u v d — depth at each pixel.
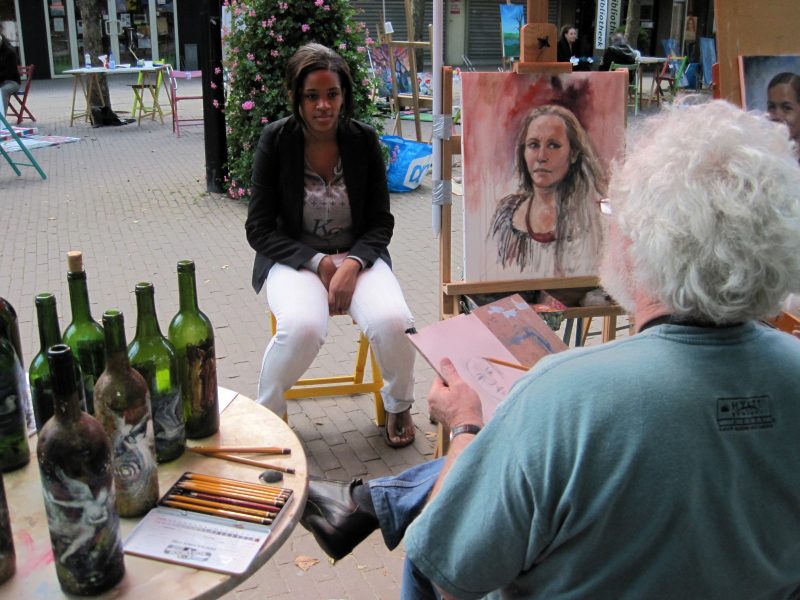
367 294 2.95
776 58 2.67
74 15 19.36
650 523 0.98
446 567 1.09
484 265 2.72
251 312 4.68
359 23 7.51
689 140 1.05
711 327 1.04
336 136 3.00
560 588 1.05
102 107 12.37
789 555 1.05
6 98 11.84
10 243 6.11
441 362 1.71
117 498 1.33
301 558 2.57
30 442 1.60
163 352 1.50
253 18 6.90
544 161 2.68
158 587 1.18
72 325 1.52
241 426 1.67
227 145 7.80
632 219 1.07
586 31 17.72
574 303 2.85
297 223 3.05
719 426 0.98
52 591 1.17
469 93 2.62
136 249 5.96
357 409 3.54
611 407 0.98
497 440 1.05
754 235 0.97
